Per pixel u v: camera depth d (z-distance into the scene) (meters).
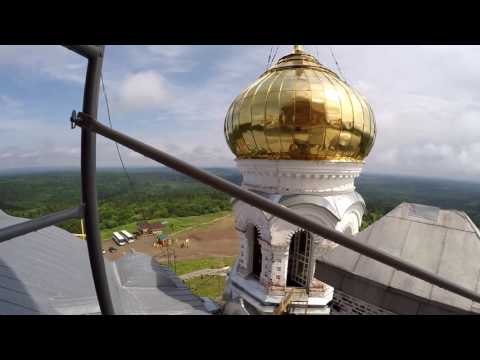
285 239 11.18
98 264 3.72
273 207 2.76
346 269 5.97
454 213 6.09
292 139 10.49
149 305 9.09
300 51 11.52
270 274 11.45
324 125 10.21
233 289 12.78
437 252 5.57
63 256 9.66
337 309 6.23
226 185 2.67
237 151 12.30
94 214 3.47
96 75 2.81
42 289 6.93
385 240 6.09
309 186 11.16
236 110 11.43
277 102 10.25
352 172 11.53
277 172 11.09
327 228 2.88
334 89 10.40
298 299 11.21
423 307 4.97
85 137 3.05
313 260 11.30
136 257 12.12
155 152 2.62
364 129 10.92
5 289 6.04
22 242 9.42
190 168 2.66
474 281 4.98
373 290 5.54
